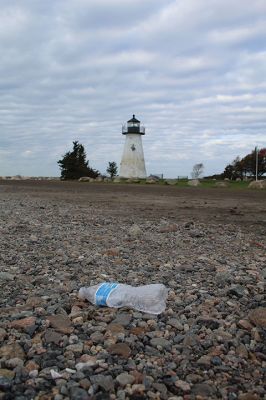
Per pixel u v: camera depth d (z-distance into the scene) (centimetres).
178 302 428
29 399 247
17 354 298
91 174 7225
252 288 489
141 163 7006
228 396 260
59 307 400
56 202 1798
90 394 254
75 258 645
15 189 3056
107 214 1327
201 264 625
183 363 297
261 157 7531
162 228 974
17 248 712
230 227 1072
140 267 594
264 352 321
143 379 270
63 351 306
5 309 396
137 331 345
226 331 354
